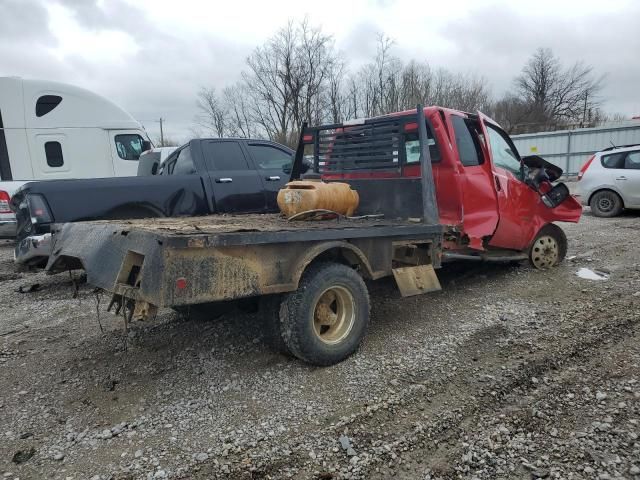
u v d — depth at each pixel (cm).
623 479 241
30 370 387
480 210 535
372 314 489
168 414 315
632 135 2227
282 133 3356
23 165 1070
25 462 270
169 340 438
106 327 480
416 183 460
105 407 326
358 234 379
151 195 649
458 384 343
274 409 317
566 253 693
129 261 309
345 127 533
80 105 1123
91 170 1142
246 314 487
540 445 272
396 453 271
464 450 271
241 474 256
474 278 616
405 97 3312
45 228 594
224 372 370
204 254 298
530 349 395
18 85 1059
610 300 507
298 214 441
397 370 366
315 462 265
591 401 313
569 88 4922
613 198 1167
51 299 591
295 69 3312
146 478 254
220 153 726
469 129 547
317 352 361
